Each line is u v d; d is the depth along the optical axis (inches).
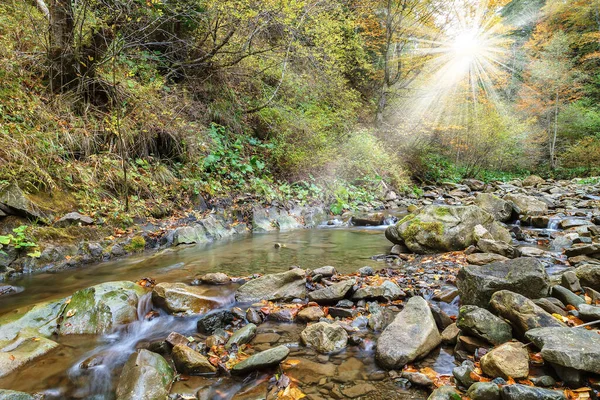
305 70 442.3
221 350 102.4
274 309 129.2
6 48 234.8
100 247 193.5
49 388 87.6
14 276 159.9
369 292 133.9
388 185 504.4
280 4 316.2
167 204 262.2
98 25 253.6
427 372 88.5
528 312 95.3
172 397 82.0
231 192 310.7
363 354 100.2
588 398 71.2
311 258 198.4
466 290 120.3
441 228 200.7
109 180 236.7
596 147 781.3
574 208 335.0
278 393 82.2
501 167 858.8
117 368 96.8
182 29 351.9
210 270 174.4
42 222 185.9
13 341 102.9
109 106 272.2
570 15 971.9
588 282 130.6
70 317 118.0
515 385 71.5
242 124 396.8
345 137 489.4
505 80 864.9
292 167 389.4
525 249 191.9
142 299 132.5
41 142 211.5
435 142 701.9
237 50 350.9
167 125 293.1
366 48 621.9
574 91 917.8
